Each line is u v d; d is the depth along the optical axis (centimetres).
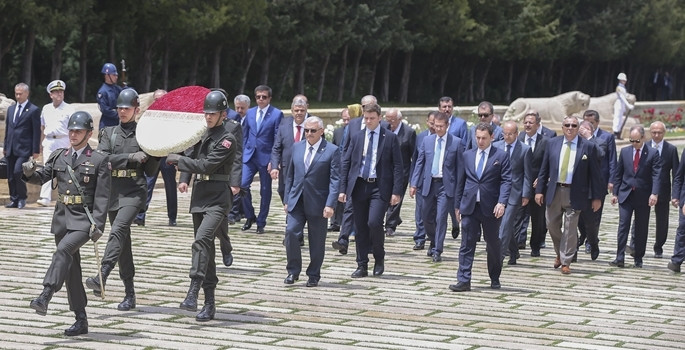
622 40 13950
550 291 2564
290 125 3122
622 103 7769
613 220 3966
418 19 11456
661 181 2948
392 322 2147
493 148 2506
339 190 2478
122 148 2197
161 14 8600
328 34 10162
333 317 2175
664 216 3100
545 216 3184
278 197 4216
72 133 1947
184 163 2069
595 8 13900
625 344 2022
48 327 1995
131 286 2177
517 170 2850
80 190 1934
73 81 9762
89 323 2036
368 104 2620
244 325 2066
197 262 2062
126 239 2150
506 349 1933
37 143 3562
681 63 15462
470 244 2514
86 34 8688
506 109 7588
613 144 3067
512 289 2566
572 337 2067
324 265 2788
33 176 1958
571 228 2803
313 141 2477
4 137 3781
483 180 2495
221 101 2094
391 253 3027
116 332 1966
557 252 2883
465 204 2506
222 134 2112
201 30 8638
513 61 14212
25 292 2316
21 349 1811
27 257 2734
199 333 1980
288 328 2053
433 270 2781
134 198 2162
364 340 1967
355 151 2620
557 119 7344
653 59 14738
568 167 2798
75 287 1927
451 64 13550
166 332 1980
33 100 8981
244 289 2439
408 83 13312
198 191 2122
